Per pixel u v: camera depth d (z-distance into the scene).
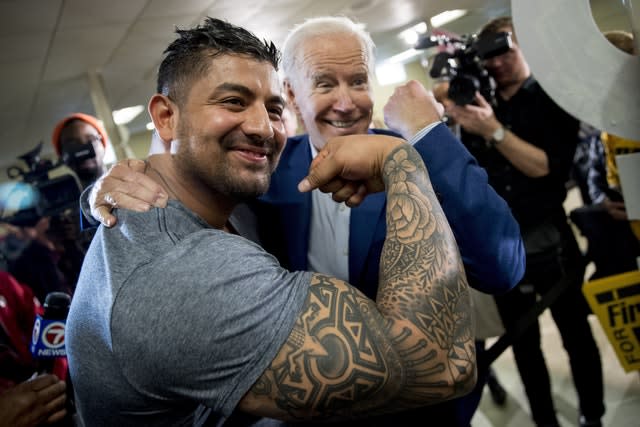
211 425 0.77
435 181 1.00
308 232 1.16
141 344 0.59
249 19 4.08
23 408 0.98
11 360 1.25
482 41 1.75
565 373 2.45
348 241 1.10
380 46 6.56
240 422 0.81
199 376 0.60
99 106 4.72
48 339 1.09
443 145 1.02
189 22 3.85
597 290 1.33
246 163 0.74
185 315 0.59
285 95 1.25
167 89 0.75
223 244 0.65
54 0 2.88
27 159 2.09
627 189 0.94
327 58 1.09
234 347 0.59
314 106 1.12
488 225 0.99
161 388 0.62
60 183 2.01
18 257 1.90
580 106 0.86
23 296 1.46
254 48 0.73
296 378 0.59
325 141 1.15
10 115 5.38
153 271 0.61
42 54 3.79
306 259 1.15
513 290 1.88
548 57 0.86
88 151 2.01
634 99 0.83
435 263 0.67
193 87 0.72
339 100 1.11
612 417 2.01
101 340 0.64
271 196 1.18
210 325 0.58
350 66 1.10
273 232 1.17
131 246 0.65
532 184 1.87
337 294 0.62
